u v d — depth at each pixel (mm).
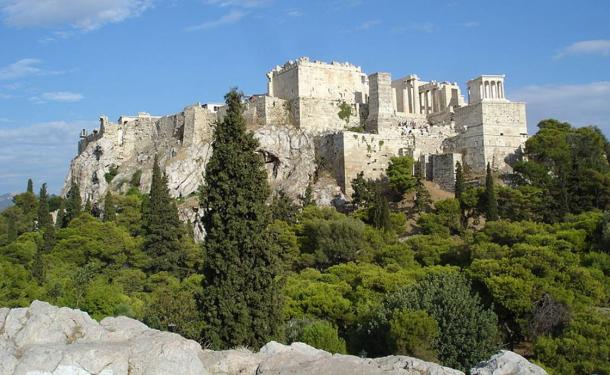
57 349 25234
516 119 144000
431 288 61781
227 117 53312
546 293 68938
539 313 66375
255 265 50469
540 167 129250
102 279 97375
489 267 74438
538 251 76750
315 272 91688
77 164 186625
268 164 150125
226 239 50438
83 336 29078
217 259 49906
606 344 58844
